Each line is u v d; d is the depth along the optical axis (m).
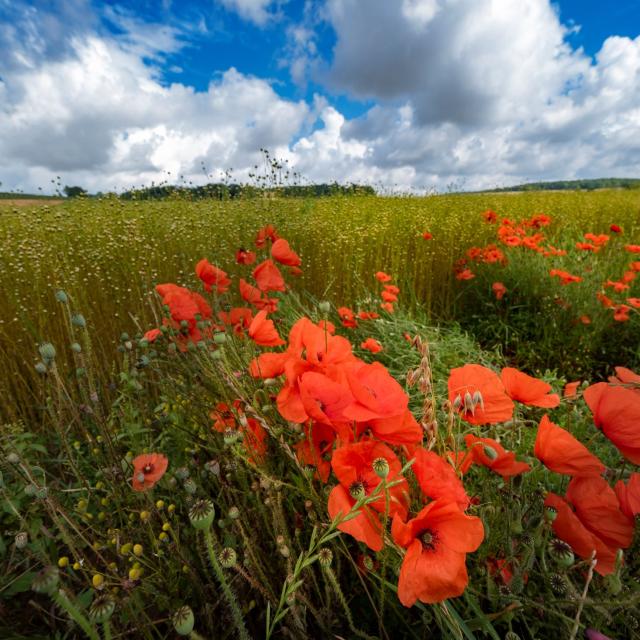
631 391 1.13
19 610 1.61
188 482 1.21
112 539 1.43
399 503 0.94
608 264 5.39
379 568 1.26
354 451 1.00
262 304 2.30
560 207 9.52
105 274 3.66
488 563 1.13
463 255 5.94
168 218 4.59
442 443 1.16
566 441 1.08
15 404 2.64
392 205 7.58
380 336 3.63
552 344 4.38
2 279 3.21
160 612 1.51
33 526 1.54
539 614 1.18
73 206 4.55
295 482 1.35
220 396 1.64
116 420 2.29
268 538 1.45
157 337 1.97
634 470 1.63
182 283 3.76
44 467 2.28
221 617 1.35
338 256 4.72
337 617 1.28
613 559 1.02
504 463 1.10
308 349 1.24
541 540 1.06
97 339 3.14
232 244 4.46
